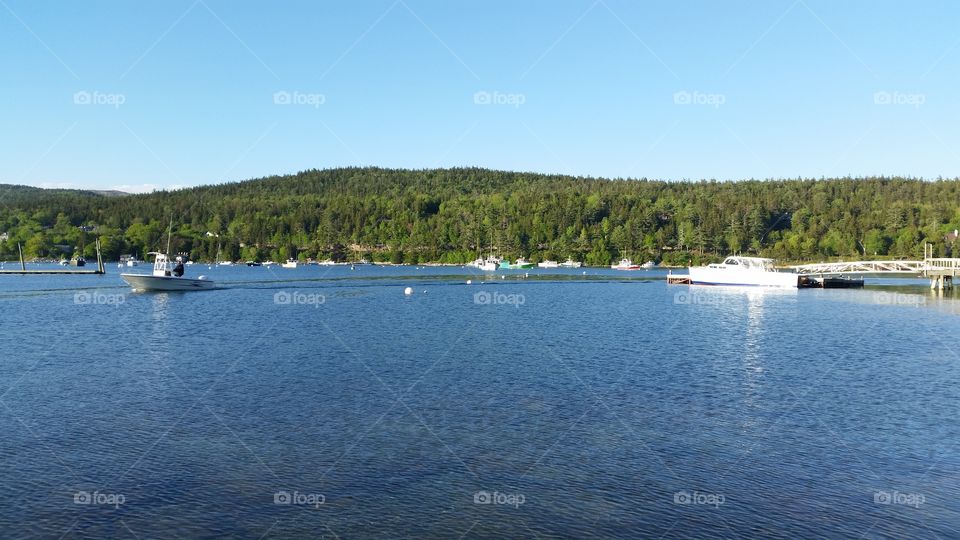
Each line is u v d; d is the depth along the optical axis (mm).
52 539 21281
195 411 34375
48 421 32625
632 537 21625
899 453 28906
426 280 157625
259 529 22031
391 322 72188
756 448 29391
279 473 26359
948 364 47906
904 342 58344
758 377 43094
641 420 33312
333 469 26750
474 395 37969
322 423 32469
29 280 144125
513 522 22547
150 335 60906
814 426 32562
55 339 58250
